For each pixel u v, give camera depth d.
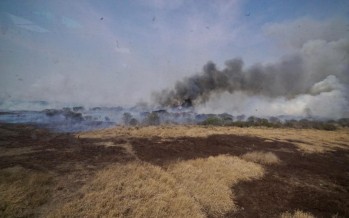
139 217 6.39
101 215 6.30
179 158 13.41
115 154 13.98
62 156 12.74
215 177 10.38
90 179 9.09
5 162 11.06
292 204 8.64
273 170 12.95
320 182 11.53
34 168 10.27
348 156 18.61
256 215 7.57
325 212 8.18
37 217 6.18
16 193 7.09
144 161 12.41
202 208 7.58
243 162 13.52
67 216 6.16
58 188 8.05
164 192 8.10
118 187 8.16
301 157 16.92
